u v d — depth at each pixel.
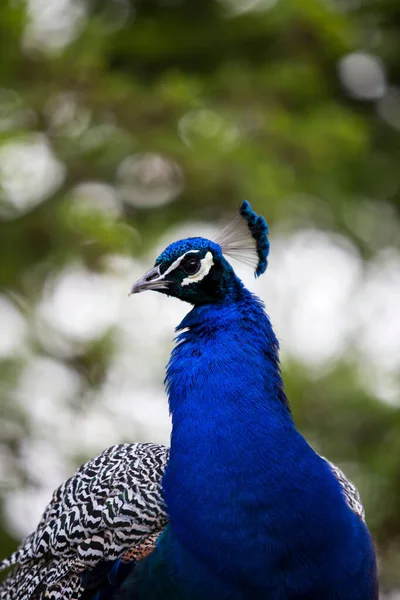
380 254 15.81
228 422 6.63
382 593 13.60
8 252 14.13
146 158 13.71
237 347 6.93
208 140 13.13
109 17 14.98
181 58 15.30
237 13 14.63
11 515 14.00
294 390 13.43
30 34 13.76
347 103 16.55
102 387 14.38
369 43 15.86
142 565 6.71
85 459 13.62
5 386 13.71
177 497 6.62
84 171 14.05
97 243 13.36
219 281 7.32
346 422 13.90
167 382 7.12
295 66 14.38
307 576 6.47
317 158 13.93
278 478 6.51
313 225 15.04
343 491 7.14
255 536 6.41
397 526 13.57
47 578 7.26
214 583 6.46
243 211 7.88
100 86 13.69
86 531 7.05
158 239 14.31
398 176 15.98
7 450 14.05
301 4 13.83
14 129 13.40
